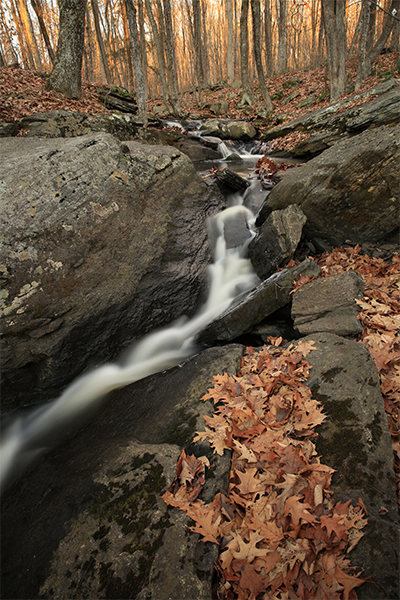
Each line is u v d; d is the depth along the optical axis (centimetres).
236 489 217
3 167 384
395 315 350
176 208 525
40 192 383
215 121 1269
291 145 1088
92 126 852
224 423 261
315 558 175
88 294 387
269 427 252
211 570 176
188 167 574
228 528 194
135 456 247
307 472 214
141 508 210
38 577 190
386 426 233
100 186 434
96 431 315
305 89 1570
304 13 3036
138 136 939
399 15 1153
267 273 512
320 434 238
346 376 277
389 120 852
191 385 317
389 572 165
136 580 175
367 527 183
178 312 482
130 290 424
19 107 861
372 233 486
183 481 219
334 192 497
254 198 712
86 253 399
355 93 1159
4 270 339
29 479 276
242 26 1477
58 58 1011
